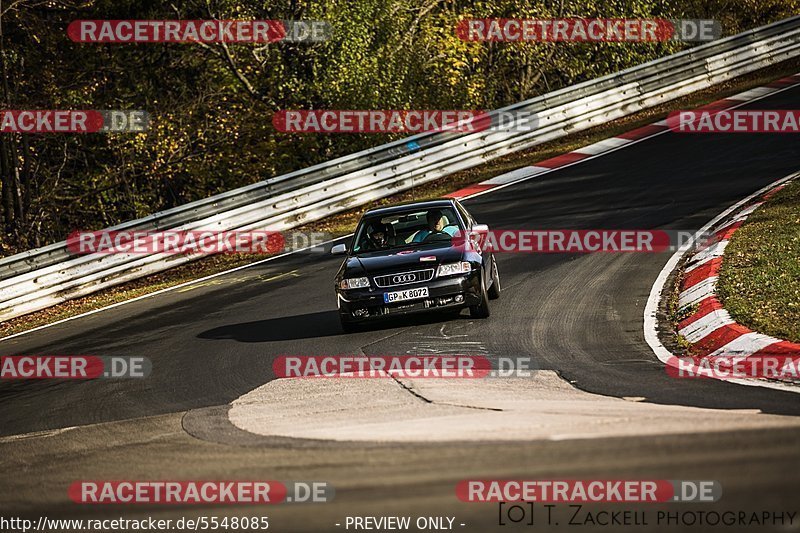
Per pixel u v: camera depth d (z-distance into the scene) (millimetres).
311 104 108562
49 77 105750
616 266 50781
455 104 113375
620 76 101562
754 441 19984
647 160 81188
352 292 41875
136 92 110500
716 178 70750
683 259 50031
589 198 70938
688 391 27906
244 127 112125
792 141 79875
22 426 33906
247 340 44531
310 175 81188
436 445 22578
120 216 116750
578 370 32438
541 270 52469
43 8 105500
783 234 48000
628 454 19953
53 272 67438
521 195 76000
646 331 37500
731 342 32938
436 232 44594
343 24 104000
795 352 30000
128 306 60531
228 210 77125
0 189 105188
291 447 24344
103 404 35688
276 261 67938
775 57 115000
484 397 29312
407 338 40375
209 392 35000
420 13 114625
